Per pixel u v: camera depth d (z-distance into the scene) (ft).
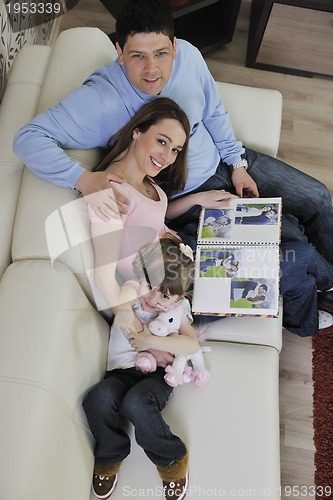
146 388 4.34
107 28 8.70
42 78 5.32
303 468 5.52
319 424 5.76
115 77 4.59
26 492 3.28
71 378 3.94
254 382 4.66
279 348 4.98
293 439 5.68
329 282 5.73
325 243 5.98
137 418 4.20
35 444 3.42
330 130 7.98
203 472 4.25
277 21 7.79
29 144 4.29
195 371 4.59
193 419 4.47
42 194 4.32
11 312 3.84
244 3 9.10
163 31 4.28
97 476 4.24
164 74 4.50
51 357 3.72
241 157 5.65
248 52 8.45
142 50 4.30
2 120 5.01
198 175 5.35
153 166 4.63
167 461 4.17
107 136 4.71
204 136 5.42
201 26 8.48
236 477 4.23
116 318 4.39
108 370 4.59
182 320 4.64
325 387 5.98
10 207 4.46
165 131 4.56
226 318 5.02
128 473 4.29
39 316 3.83
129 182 4.65
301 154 7.74
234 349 4.87
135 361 4.52
